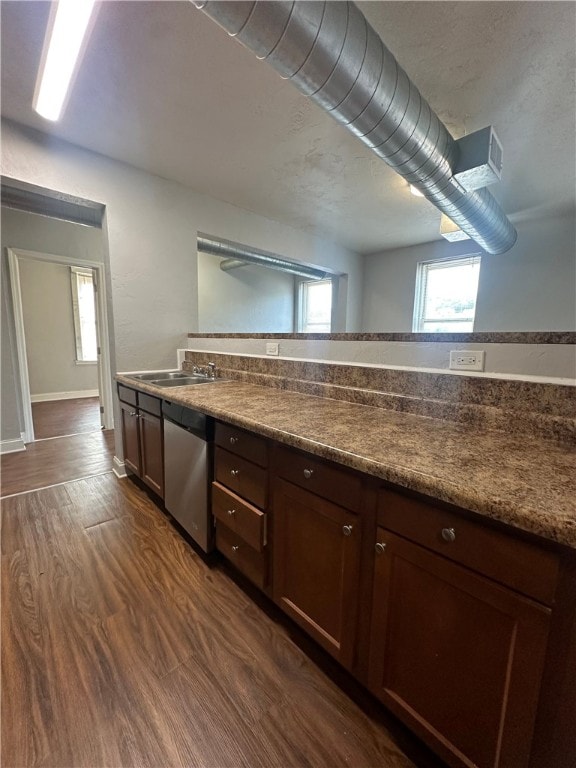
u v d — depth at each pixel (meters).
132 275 2.64
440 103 1.90
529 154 2.43
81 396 5.73
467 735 0.80
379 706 1.08
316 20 1.04
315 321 6.64
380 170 2.69
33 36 1.45
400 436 1.11
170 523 2.08
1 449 3.25
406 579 0.88
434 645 0.84
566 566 0.63
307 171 2.69
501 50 1.55
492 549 0.72
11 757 0.92
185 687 1.12
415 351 1.47
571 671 0.64
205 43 1.50
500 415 1.18
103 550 1.81
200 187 2.95
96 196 2.40
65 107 1.90
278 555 1.29
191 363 2.86
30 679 1.12
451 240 3.73
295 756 0.94
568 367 1.12
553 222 3.75
